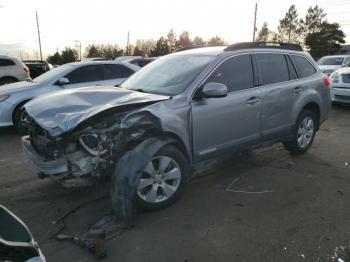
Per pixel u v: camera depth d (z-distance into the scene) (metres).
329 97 6.59
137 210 4.09
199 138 4.45
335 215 4.07
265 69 5.36
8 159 6.18
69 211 4.15
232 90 4.82
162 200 4.14
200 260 3.25
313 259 3.26
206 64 4.67
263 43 5.55
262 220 3.95
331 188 4.83
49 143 3.80
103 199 4.46
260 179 5.14
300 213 4.11
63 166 3.73
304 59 6.20
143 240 3.55
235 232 3.70
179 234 3.66
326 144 7.06
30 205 4.32
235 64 4.94
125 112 3.91
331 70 16.28
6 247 2.02
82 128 3.69
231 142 4.86
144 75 5.17
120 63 9.47
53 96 4.41
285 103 5.59
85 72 8.81
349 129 8.44
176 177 4.21
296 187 4.86
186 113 4.25
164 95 4.39
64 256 3.29
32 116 3.98
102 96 4.21
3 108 7.88
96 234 3.55
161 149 4.02
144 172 3.97
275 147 6.73
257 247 3.44
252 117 5.05
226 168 5.60
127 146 3.93
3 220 2.26
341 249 3.40
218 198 4.51
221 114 4.62
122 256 3.30
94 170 3.77
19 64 14.95
